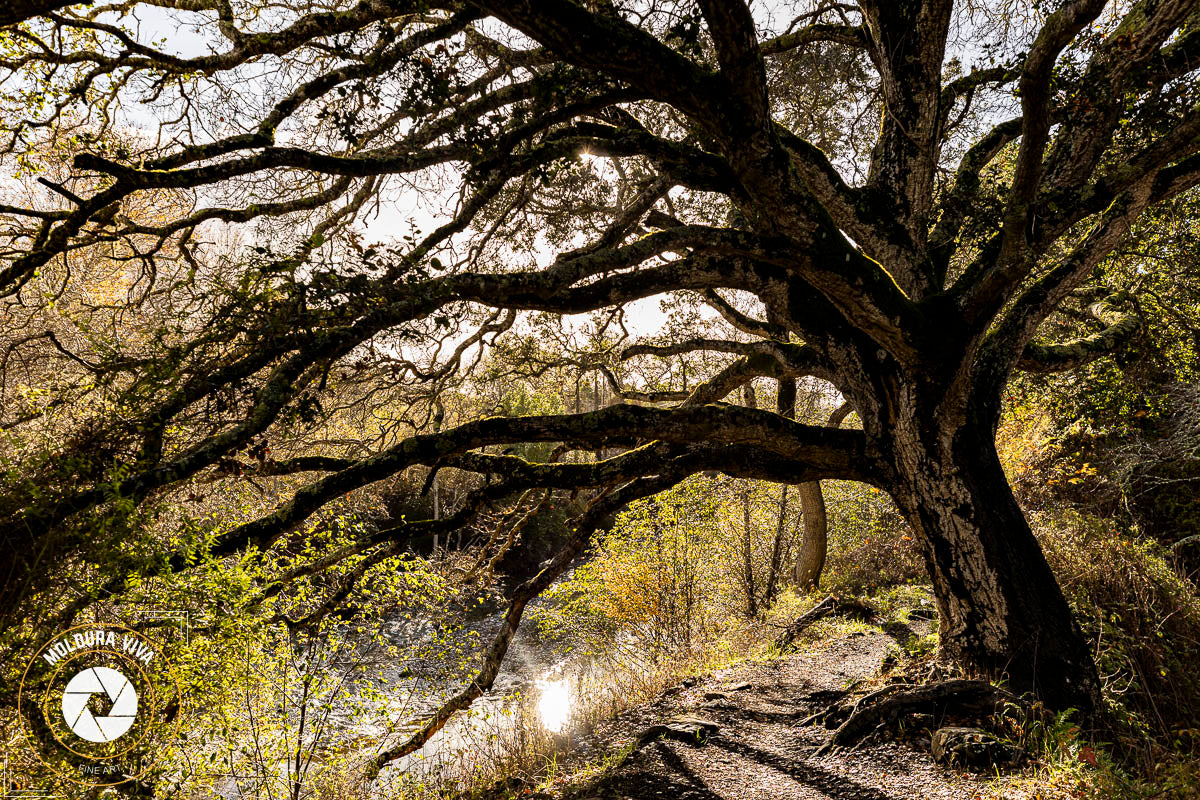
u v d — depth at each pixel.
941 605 6.86
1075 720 5.69
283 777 5.68
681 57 4.54
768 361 8.85
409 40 5.56
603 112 7.39
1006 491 6.54
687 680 9.13
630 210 7.41
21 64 5.89
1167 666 6.34
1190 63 5.91
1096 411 11.74
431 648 6.85
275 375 4.47
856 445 6.91
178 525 5.50
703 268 6.18
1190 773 4.22
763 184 5.06
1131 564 7.41
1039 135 4.74
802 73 9.20
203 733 4.69
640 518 12.11
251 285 4.26
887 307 5.67
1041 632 6.09
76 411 4.60
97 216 6.11
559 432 6.15
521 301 5.08
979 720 5.75
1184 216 9.70
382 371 7.84
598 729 7.81
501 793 6.54
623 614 12.32
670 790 5.64
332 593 6.29
